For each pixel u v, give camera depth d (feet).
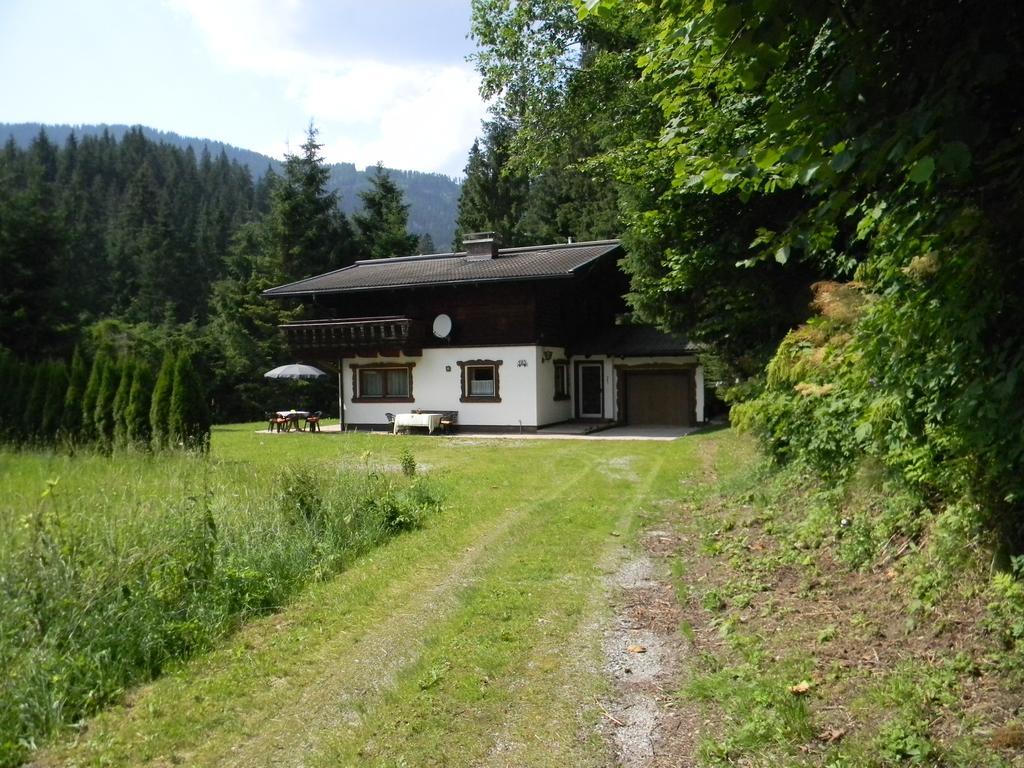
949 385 12.34
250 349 132.46
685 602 17.71
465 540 24.95
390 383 80.53
